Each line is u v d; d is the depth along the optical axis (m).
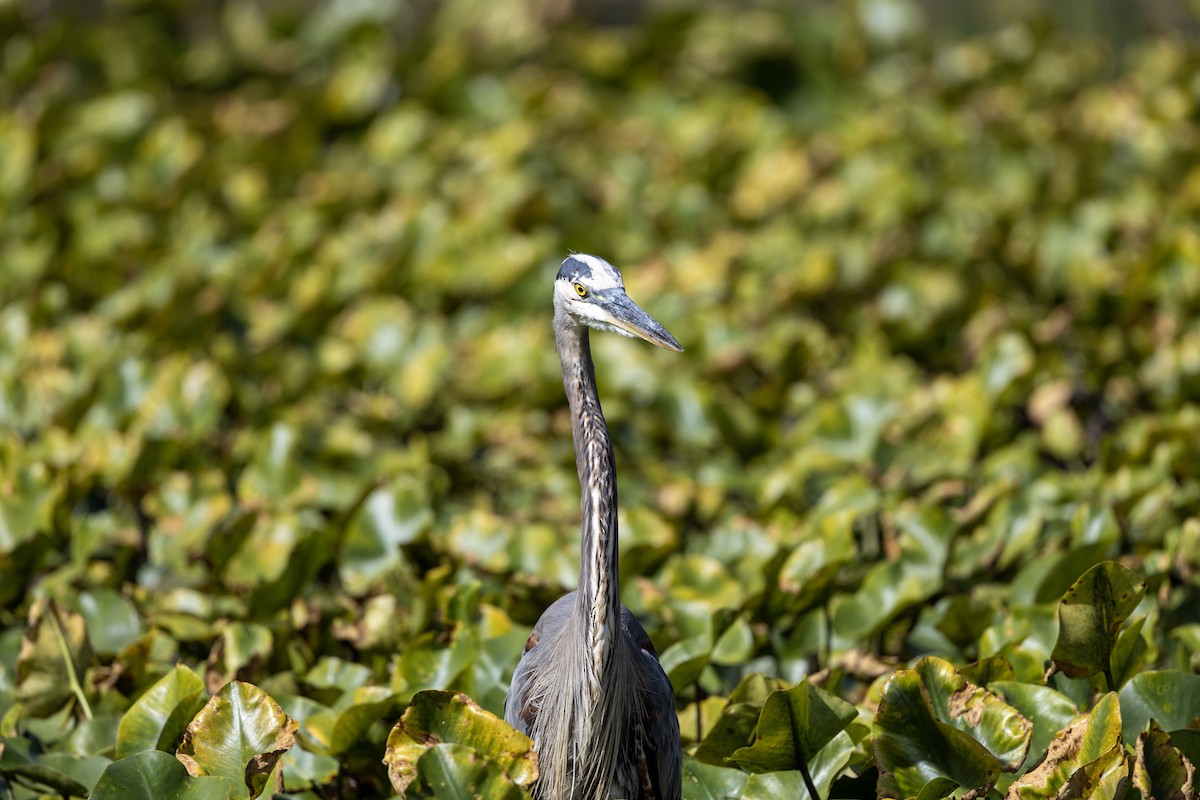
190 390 11.42
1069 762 5.79
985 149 20.00
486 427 11.93
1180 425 10.12
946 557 8.49
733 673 7.94
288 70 25.08
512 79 24.16
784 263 15.63
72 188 18.78
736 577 8.67
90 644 7.49
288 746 5.90
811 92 23.83
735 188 18.59
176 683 6.61
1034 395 11.58
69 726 7.46
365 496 9.14
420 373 12.37
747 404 12.13
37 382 12.48
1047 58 23.17
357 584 8.85
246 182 18.16
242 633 7.62
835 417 10.81
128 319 14.24
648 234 16.78
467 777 5.62
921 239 16.11
